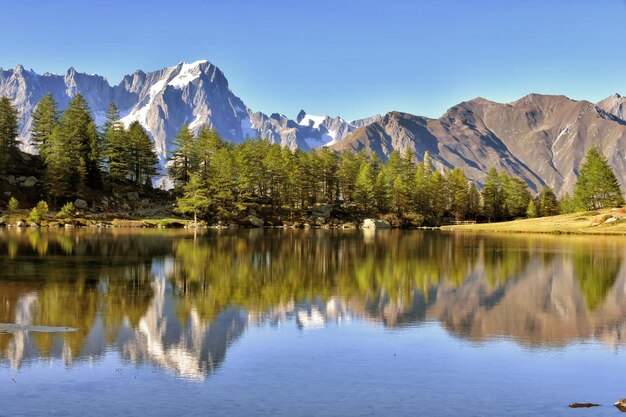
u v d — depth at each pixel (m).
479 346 21.77
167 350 20.70
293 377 17.94
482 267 48.41
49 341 21.64
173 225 119.25
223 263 48.72
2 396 16.12
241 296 31.88
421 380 17.80
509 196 194.00
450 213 187.25
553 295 33.59
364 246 73.31
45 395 16.22
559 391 16.95
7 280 36.31
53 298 30.27
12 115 124.25
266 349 21.03
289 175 148.25
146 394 16.36
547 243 82.75
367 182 161.62
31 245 61.06
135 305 28.70
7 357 19.62
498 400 16.19
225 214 131.25
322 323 25.39
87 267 43.69
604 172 154.62
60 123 133.25
